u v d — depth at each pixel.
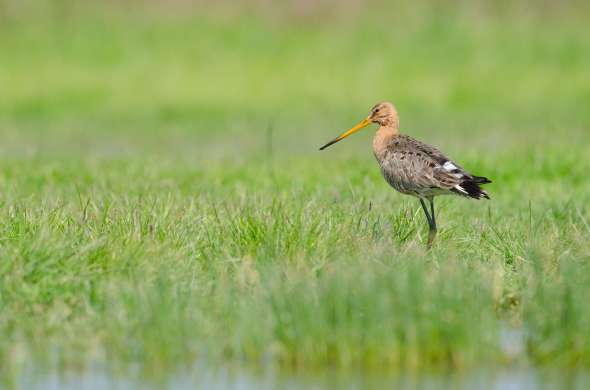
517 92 33.69
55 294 10.68
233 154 22.41
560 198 15.86
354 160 20.02
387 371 9.55
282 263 11.02
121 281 10.75
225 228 12.33
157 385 9.24
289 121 29.83
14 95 33.47
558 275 11.16
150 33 38.81
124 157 21.17
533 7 40.50
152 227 11.96
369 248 11.48
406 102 32.78
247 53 37.47
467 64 36.41
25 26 39.47
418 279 10.05
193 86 34.66
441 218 13.79
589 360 9.71
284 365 9.66
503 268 11.80
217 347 9.84
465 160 19.25
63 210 13.04
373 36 38.47
